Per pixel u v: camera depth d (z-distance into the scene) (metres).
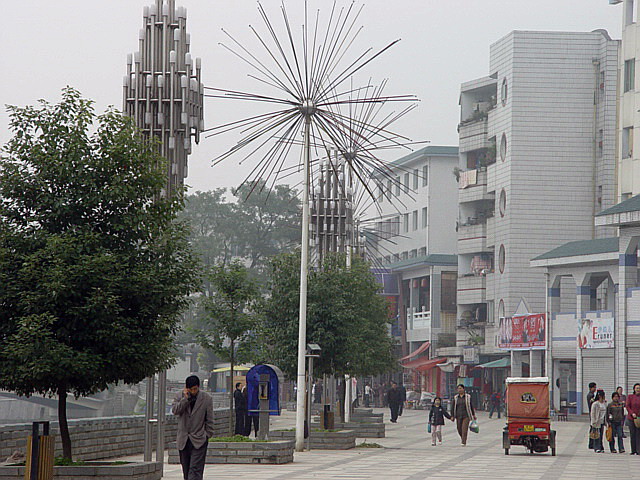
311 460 29.77
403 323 101.19
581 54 79.25
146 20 24.23
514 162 79.31
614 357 59.75
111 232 20.17
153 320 19.86
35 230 19.80
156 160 20.67
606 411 36.16
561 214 78.88
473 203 87.19
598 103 78.94
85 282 19.05
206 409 18.27
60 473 19.08
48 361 18.41
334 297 38.66
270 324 38.66
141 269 19.81
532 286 78.69
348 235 48.62
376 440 43.00
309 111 30.41
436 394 90.19
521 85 79.44
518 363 72.62
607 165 77.81
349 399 52.06
